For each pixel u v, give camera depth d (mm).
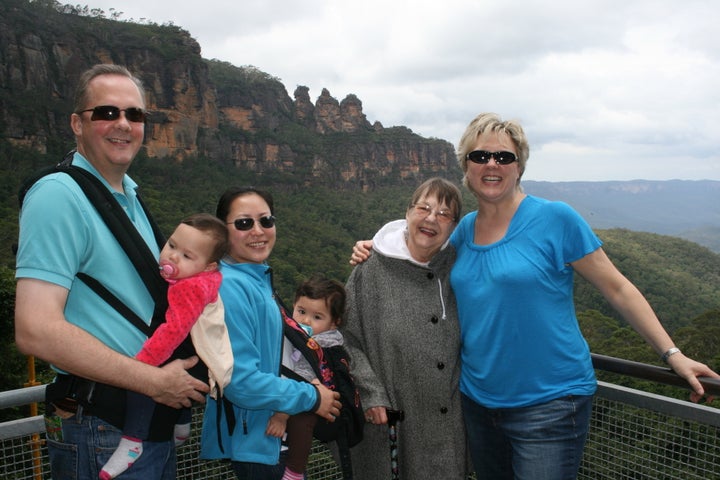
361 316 2682
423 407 2578
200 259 1948
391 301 2596
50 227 1693
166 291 1926
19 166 57906
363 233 99250
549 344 2316
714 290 88688
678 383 2320
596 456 2793
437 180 2562
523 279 2287
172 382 1795
